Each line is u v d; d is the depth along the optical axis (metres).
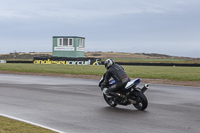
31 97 16.41
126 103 12.75
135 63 64.81
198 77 30.23
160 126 9.62
